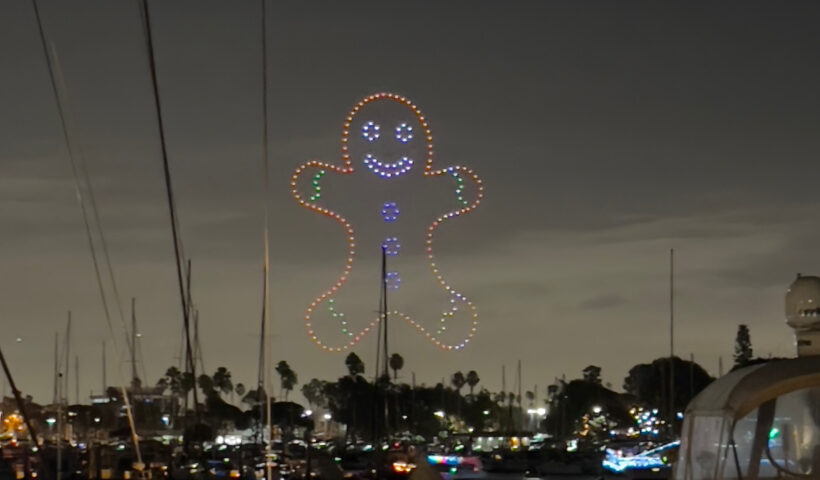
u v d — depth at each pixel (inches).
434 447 3240.7
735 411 405.1
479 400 6141.7
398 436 3919.8
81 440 2955.2
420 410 5324.8
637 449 2269.9
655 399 3816.4
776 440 401.7
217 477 1665.8
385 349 2603.3
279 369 5132.9
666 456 490.0
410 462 1925.4
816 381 401.4
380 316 2246.6
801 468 397.7
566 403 5403.5
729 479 404.2
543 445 3599.9
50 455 2076.8
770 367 410.9
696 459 430.0
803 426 400.8
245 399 3937.0
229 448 2600.9
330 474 1952.5
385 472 1935.3
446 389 6077.8
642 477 2069.4
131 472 1412.4
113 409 3083.2
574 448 3563.0
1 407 3149.6
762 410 404.2
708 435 421.4
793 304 437.1
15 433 2942.9
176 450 2174.0
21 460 1927.9
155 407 2714.1
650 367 4077.3
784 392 402.6
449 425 5620.1
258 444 2411.4
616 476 2142.0
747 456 402.9
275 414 4274.1
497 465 2728.8
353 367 4859.7
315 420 5305.1
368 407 4608.8
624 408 5206.7
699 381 3747.5
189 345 1546.5
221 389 4820.4
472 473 2374.5
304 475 1889.8
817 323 434.0
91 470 1732.3
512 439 3821.4
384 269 2209.6
